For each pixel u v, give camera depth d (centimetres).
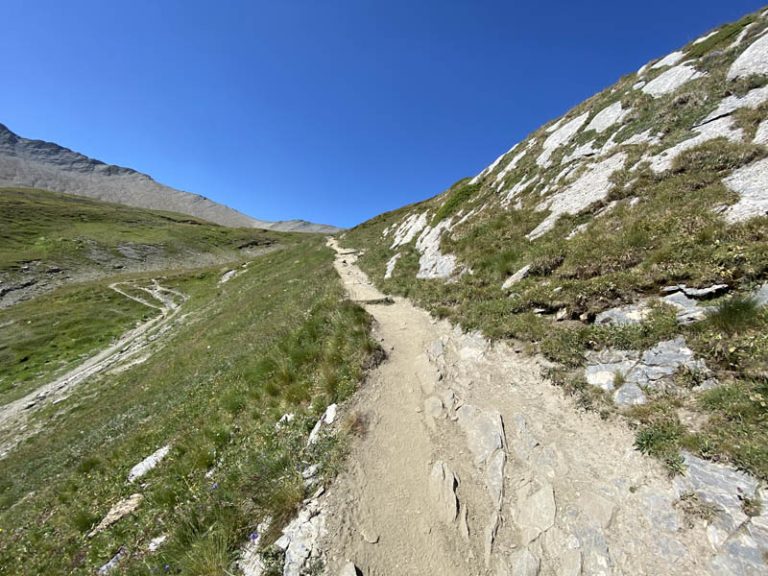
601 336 883
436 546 585
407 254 2606
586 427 723
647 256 1032
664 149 1469
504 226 1856
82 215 14175
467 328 1198
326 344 1176
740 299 751
